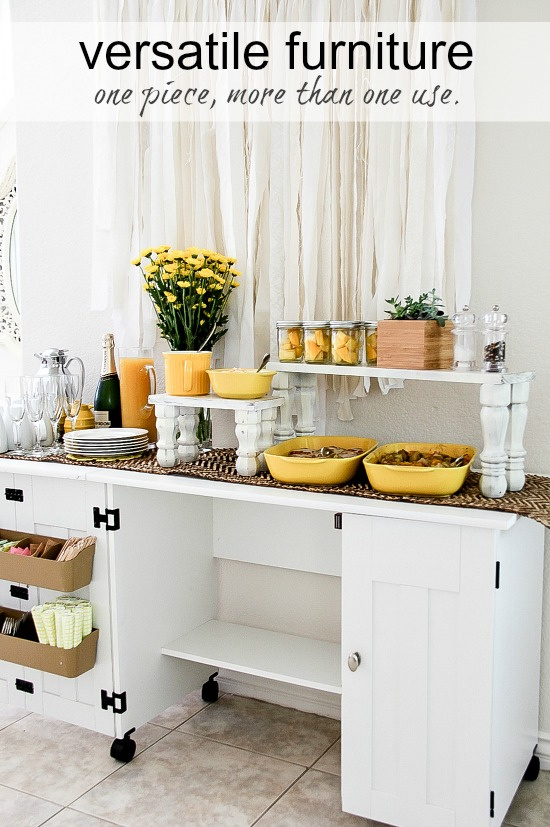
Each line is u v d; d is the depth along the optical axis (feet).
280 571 7.73
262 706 7.94
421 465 5.86
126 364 7.71
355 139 6.75
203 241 7.62
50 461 7.19
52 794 6.43
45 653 6.64
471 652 5.27
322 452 6.35
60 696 7.05
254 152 7.16
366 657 5.65
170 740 7.26
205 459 7.11
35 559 6.62
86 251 8.59
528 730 6.39
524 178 6.35
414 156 6.48
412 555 5.41
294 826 6.01
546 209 6.31
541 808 6.24
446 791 5.47
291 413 6.80
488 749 5.28
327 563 7.35
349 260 6.90
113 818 6.11
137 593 6.89
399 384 6.79
